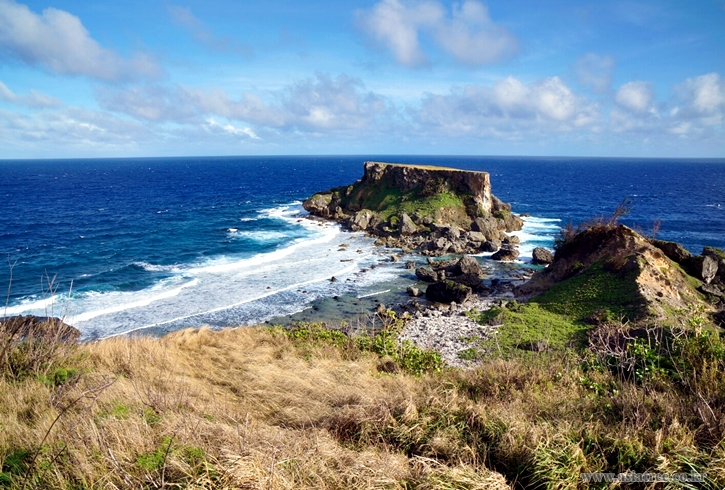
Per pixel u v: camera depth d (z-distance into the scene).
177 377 10.77
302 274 38.88
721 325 21.25
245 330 17.55
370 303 32.38
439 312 30.20
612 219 34.81
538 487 5.95
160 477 5.26
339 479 5.72
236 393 10.47
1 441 5.82
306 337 16.28
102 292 32.47
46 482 5.11
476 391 10.27
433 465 6.45
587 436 6.91
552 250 49.72
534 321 24.42
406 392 9.42
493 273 41.31
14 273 36.12
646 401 8.13
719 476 5.76
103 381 8.54
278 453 6.07
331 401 9.43
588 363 12.66
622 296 24.67
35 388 8.10
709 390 8.25
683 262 30.67
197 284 35.25
